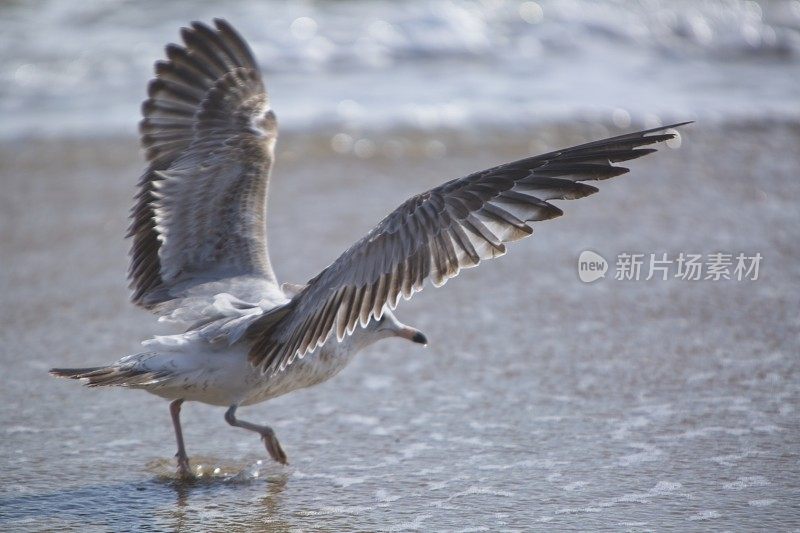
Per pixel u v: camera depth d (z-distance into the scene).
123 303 13.71
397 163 18.47
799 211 16.66
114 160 18.70
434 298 13.83
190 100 9.77
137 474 9.44
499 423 10.36
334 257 14.70
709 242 15.40
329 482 9.23
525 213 7.21
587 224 16.25
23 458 9.69
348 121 20.19
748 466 9.31
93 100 20.84
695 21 25.95
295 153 18.84
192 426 10.55
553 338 12.49
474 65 23.42
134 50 22.67
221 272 9.48
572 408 10.66
